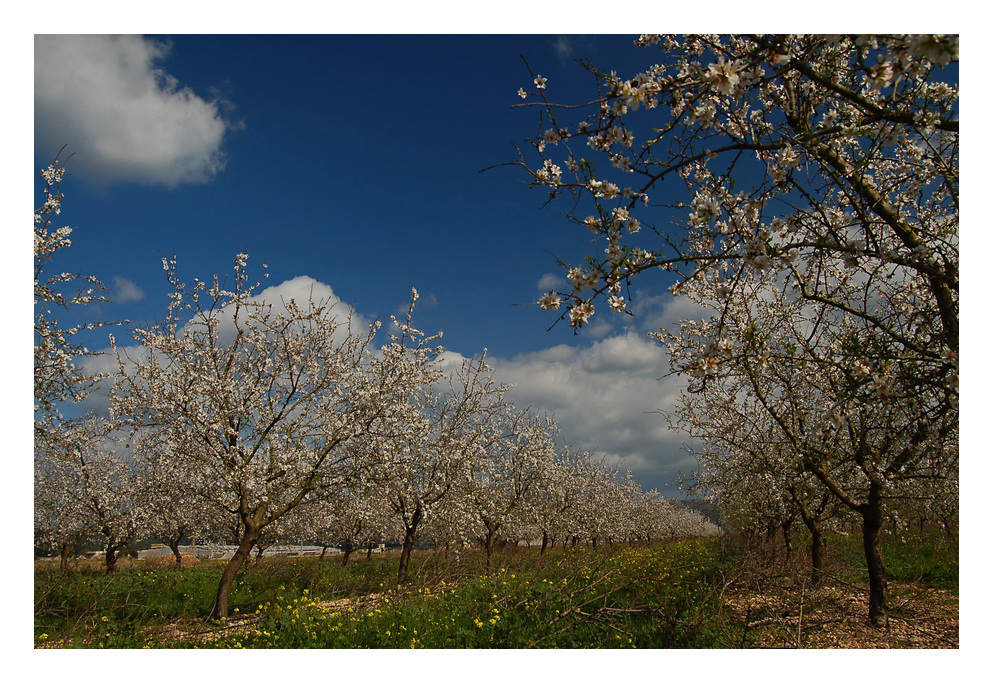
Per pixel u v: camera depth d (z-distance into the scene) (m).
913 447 5.17
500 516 14.96
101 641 7.11
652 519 33.19
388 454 11.20
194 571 15.01
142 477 14.49
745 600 7.45
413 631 6.59
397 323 11.47
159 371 9.54
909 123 3.06
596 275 3.12
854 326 5.13
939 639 5.88
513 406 13.87
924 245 3.38
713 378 3.48
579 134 3.40
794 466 7.80
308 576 13.35
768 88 3.76
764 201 3.52
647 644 5.94
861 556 10.91
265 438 9.95
